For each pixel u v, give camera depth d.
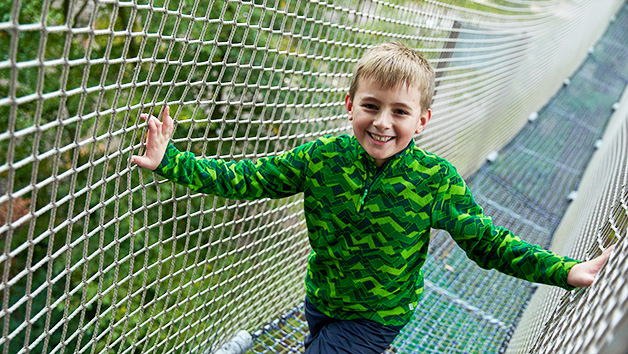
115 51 2.91
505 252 1.66
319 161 1.77
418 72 1.63
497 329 3.57
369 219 1.74
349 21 2.45
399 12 2.85
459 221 1.71
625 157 3.18
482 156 6.30
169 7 2.87
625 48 13.46
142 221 3.32
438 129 4.23
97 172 3.09
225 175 1.77
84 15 2.79
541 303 2.83
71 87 2.85
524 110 7.64
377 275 1.80
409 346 3.13
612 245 1.59
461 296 3.86
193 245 3.39
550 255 1.59
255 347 2.85
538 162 7.20
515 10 5.37
